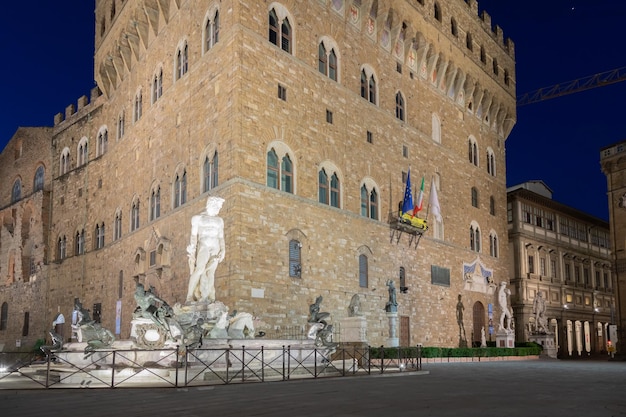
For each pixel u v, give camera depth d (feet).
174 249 141.69
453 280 192.65
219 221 96.78
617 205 235.61
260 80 128.88
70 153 227.61
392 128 172.14
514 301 251.80
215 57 132.87
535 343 215.51
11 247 251.39
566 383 87.30
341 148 150.30
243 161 121.90
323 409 50.98
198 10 143.43
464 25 216.33
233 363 82.53
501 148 241.96
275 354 88.38
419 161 183.42
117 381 72.13
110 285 183.32
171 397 59.06
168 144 152.87
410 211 166.71
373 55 168.04
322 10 150.82
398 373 98.58
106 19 204.74
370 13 168.45
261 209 123.95
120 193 184.44
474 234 212.02
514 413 50.39
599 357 269.44
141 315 79.66
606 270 326.65
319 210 139.33
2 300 249.34
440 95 200.64
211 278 94.43
